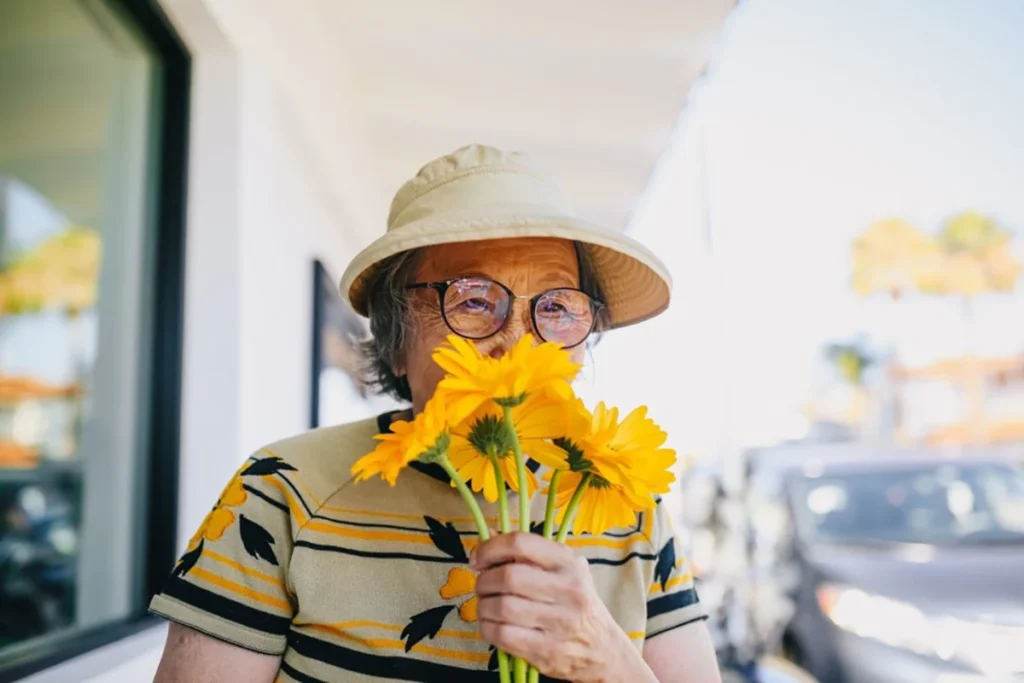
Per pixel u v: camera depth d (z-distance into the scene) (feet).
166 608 2.68
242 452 6.22
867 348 104.37
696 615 3.19
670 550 3.23
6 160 6.38
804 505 12.24
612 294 3.58
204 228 6.30
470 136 13.10
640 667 2.33
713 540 13.66
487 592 2.21
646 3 9.09
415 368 3.13
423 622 2.74
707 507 13.97
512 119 12.41
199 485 6.09
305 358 8.91
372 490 2.93
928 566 10.46
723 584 13.20
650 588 3.12
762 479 13.51
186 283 6.26
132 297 6.26
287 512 2.85
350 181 11.39
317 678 2.71
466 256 3.06
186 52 6.37
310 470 2.97
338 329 10.78
